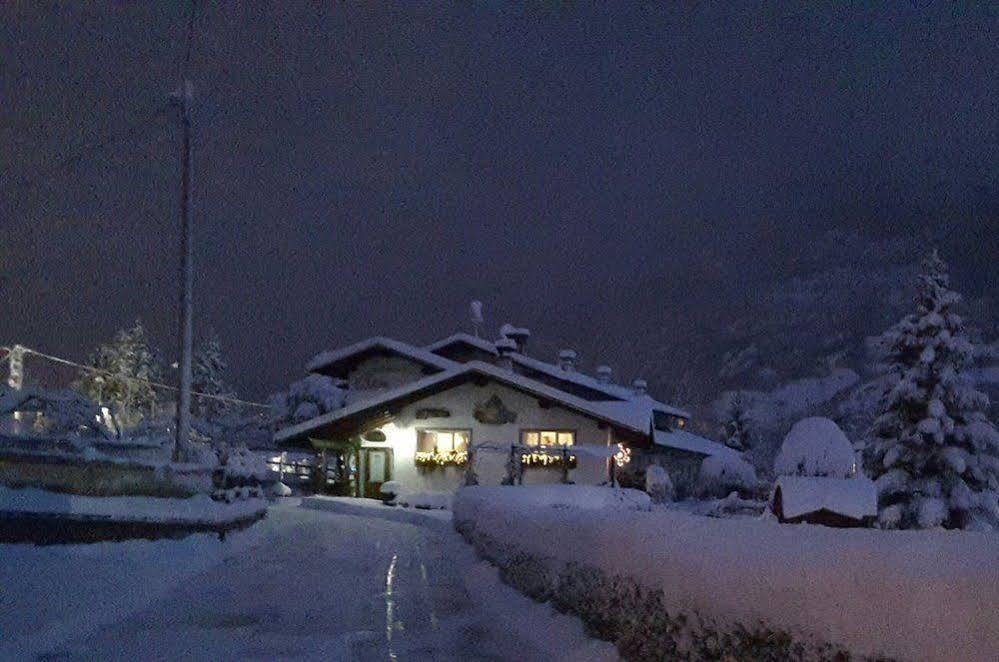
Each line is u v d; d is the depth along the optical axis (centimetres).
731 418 6575
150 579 1334
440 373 3912
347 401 4519
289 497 4000
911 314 2792
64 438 1525
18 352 2959
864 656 417
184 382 2169
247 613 1142
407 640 988
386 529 2489
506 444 3734
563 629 944
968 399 2645
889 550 427
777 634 493
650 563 711
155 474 1638
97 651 907
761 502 2956
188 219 2195
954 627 367
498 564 1412
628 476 3875
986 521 2589
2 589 1111
